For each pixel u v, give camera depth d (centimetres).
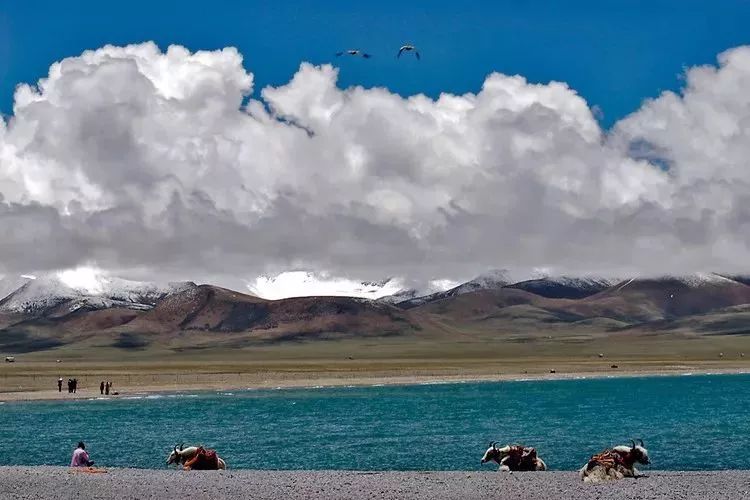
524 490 4297
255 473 5144
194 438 8675
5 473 5028
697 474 5050
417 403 14050
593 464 4834
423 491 4275
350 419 10906
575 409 12588
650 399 14800
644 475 5003
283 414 11788
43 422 10562
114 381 19388
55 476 4859
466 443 8119
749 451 7256
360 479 4784
